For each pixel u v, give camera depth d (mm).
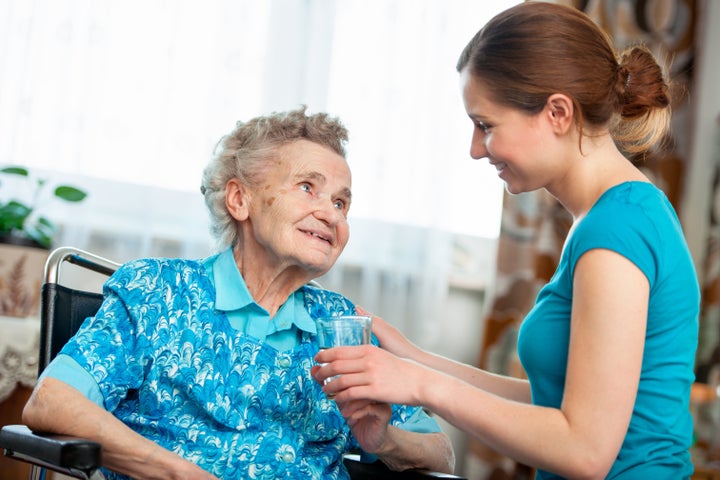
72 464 1137
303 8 3281
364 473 1572
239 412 1461
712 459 3215
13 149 2859
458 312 3508
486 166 3514
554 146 1308
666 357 1266
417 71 3381
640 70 1370
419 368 1262
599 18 3471
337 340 1271
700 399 3184
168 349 1439
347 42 3326
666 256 1241
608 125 1337
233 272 1534
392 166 3344
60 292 1574
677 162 3504
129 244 3002
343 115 3303
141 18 3035
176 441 1429
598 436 1156
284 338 1557
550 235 3365
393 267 3330
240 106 3152
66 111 2936
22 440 1226
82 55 2961
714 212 3520
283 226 1496
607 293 1190
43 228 2855
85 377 1351
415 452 1535
